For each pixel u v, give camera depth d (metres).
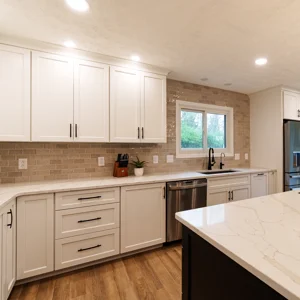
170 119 3.14
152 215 2.36
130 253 2.29
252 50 2.16
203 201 2.70
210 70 2.74
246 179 3.14
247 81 3.19
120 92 2.40
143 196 2.30
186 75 2.93
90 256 2.03
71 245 1.95
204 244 0.95
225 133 3.77
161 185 2.41
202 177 2.69
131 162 2.82
